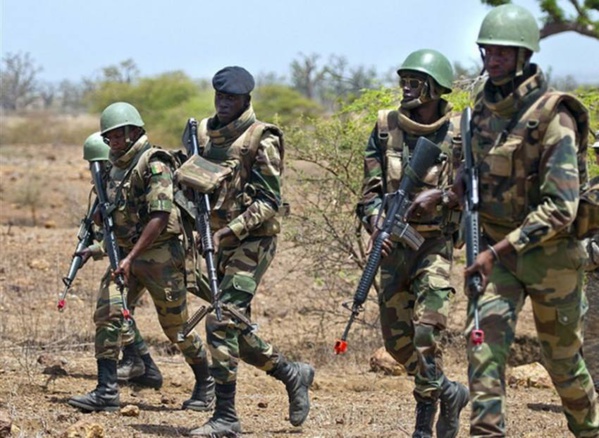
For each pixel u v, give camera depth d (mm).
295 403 17859
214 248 16828
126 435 17078
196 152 17406
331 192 26219
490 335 13188
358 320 26094
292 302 30406
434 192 15461
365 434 17625
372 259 15352
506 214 13602
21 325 26406
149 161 18125
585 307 13953
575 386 13945
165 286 18578
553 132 13203
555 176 13102
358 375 23609
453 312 28344
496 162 13484
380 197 16094
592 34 37000
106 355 18797
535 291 13508
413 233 15523
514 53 13336
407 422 18672
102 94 118312
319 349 25688
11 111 189625
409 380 23109
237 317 16844
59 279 33156
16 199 57562
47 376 21281
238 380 22438
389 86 27938
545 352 13977
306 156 26078
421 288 15758
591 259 20391
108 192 18672
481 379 13070
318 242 26219
